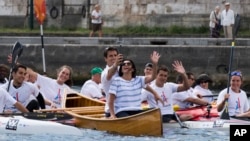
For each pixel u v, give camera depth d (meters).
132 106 33.50
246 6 74.50
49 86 38.03
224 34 68.31
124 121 33.00
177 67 35.81
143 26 76.12
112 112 33.47
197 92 39.22
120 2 77.56
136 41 64.62
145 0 76.44
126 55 60.56
